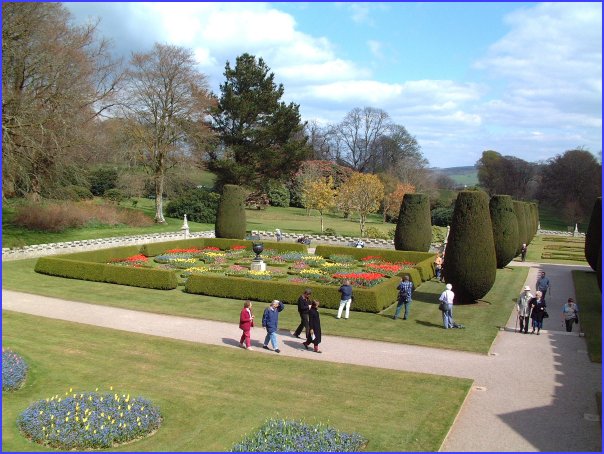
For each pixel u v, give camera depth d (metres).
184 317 21.25
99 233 43.69
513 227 34.66
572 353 17.45
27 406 12.26
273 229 60.53
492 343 18.41
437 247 42.84
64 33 38.38
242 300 24.52
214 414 12.18
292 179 83.69
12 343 16.66
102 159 49.53
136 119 50.62
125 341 17.38
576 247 49.78
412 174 86.38
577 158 81.12
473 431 11.60
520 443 11.04
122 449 10.57
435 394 13.45
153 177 52.00
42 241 37.91
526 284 30.88
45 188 39.41
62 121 35.81
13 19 33.62
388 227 68.94
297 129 62.47
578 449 10.77
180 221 57.31
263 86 62.47
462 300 24.84
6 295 24.17
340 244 49.19
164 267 32.09
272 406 12.65
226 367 15.25
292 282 26.44
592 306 24.69
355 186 56.97
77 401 12.02
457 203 24.39
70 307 22.39
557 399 13.45
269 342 18.03
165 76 50.69
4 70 34.31
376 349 17.59
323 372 14.98
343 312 22.58
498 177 94.06
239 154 60.97
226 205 41.88
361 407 12.63
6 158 33.28
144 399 12.30
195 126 53.34
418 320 21.56
